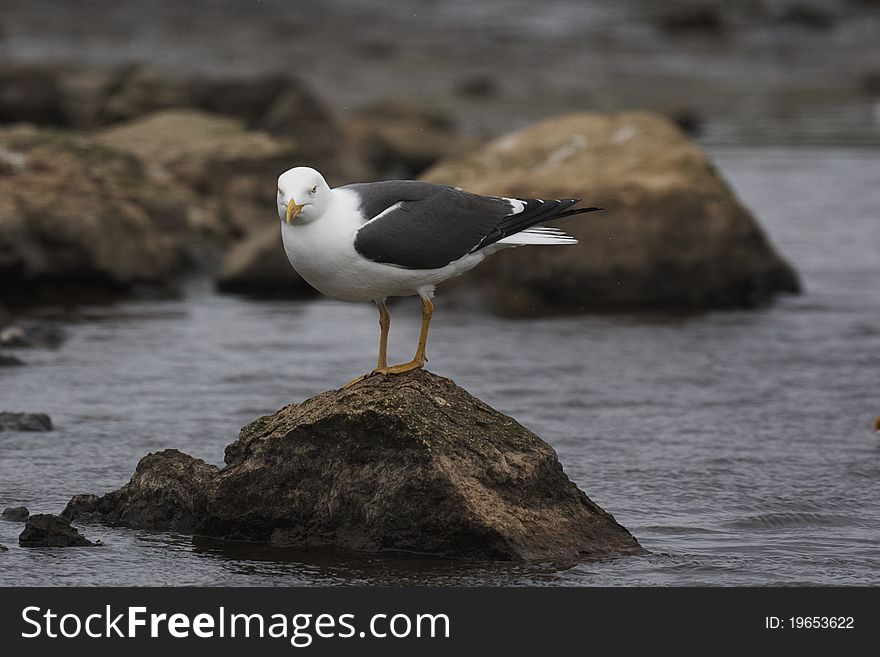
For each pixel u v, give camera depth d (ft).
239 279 68.90
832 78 173.06
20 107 108.27
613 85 160.97
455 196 33.19
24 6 195.00
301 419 33.37
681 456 42.24
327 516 33.12
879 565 32.96
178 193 74.33
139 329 59.36
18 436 42.57
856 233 83.92
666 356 56.13
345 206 31.89
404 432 32.42
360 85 153.17
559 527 33.01
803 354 56.54
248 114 103.30
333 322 62.18
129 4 203.10
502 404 48.34
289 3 214.28
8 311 61.98
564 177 67.87
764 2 236.22
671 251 66.90
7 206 65.00
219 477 33.86
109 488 37.83
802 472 40.70
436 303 65.82
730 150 117.91
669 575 31.89
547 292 66.69
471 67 169.99
